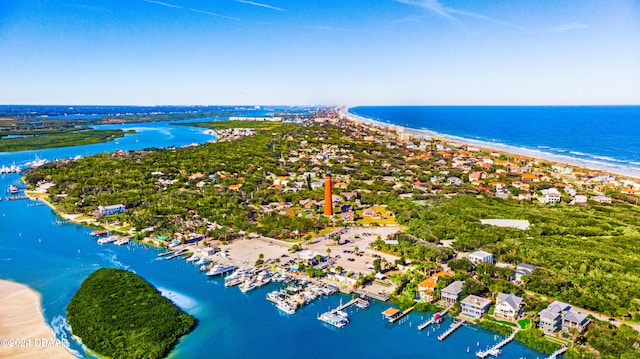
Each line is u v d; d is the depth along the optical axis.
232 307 156.38
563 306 139.00
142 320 139.75
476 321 143.12
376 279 173.75
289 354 128.75
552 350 124.94
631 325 135.12
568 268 172.88
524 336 131.62
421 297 159.00
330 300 161.88
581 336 128.50
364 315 150.00
